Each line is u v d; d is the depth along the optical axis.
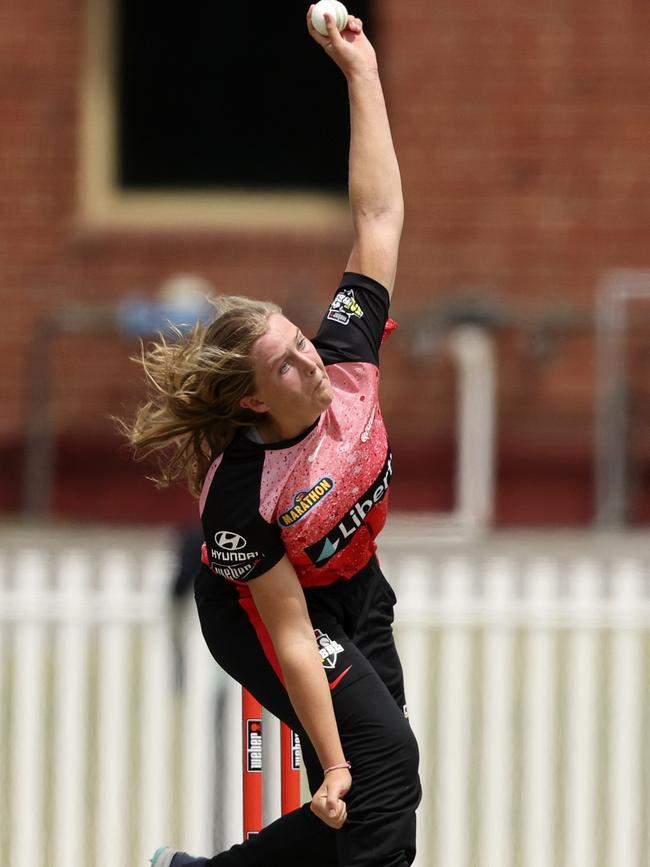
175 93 45.16
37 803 22.86
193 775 22.67
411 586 23.23
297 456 12.80
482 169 43.41
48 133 44.41
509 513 43.28
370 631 13.64
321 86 45.31
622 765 22.78
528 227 43.44
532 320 43.16
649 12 43.12
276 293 44.28
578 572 23.11
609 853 22.75
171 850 14.86
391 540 39.31
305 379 12.56
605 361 43.22
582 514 43.34
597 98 43.28
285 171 45.16
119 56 44.97
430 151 43.44
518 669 23.16
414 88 43.38
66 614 23.06
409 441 43.38
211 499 12.88
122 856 22.75
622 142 43.28
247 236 44.41
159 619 23.03
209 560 13.16
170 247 44.38
